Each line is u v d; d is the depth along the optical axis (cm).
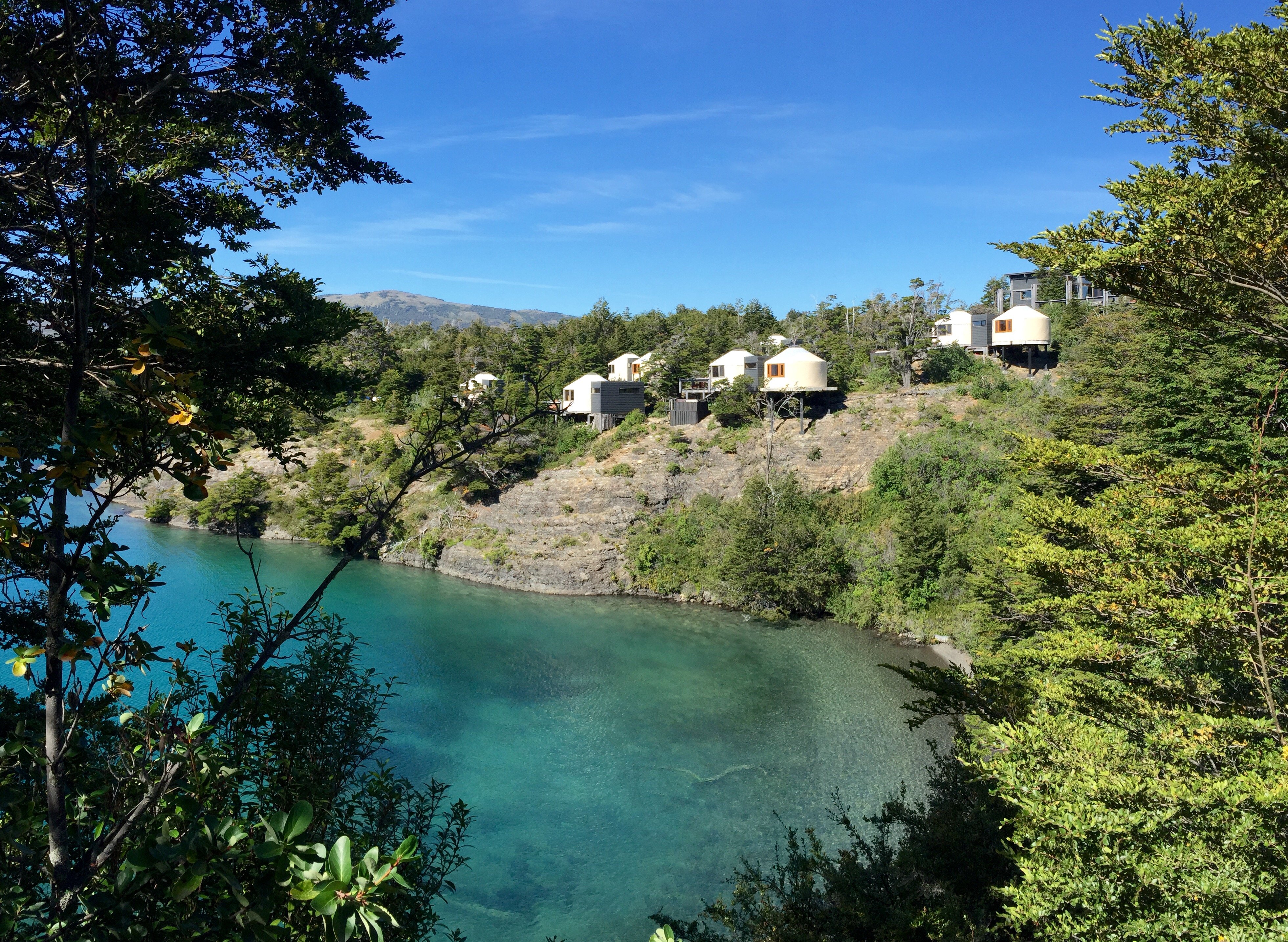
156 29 901
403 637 4269
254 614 671
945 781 1689
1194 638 1091
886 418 6066
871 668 3862
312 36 1121
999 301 7356
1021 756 1053
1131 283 1262
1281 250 1070
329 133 1230
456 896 2050
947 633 4200
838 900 1438
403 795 895
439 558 5994
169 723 436
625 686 3603
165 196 1036
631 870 2177
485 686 3559
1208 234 1113
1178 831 893
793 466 5925
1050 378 6150
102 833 412
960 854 1420
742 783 2678
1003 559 2678
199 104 1120
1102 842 877
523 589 5531
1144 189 1178
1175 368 2641
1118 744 1056
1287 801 807
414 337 11900
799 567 4766
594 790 2620
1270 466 1215
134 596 404
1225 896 819
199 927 334
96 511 394
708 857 2239
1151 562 1168
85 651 381
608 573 5525
